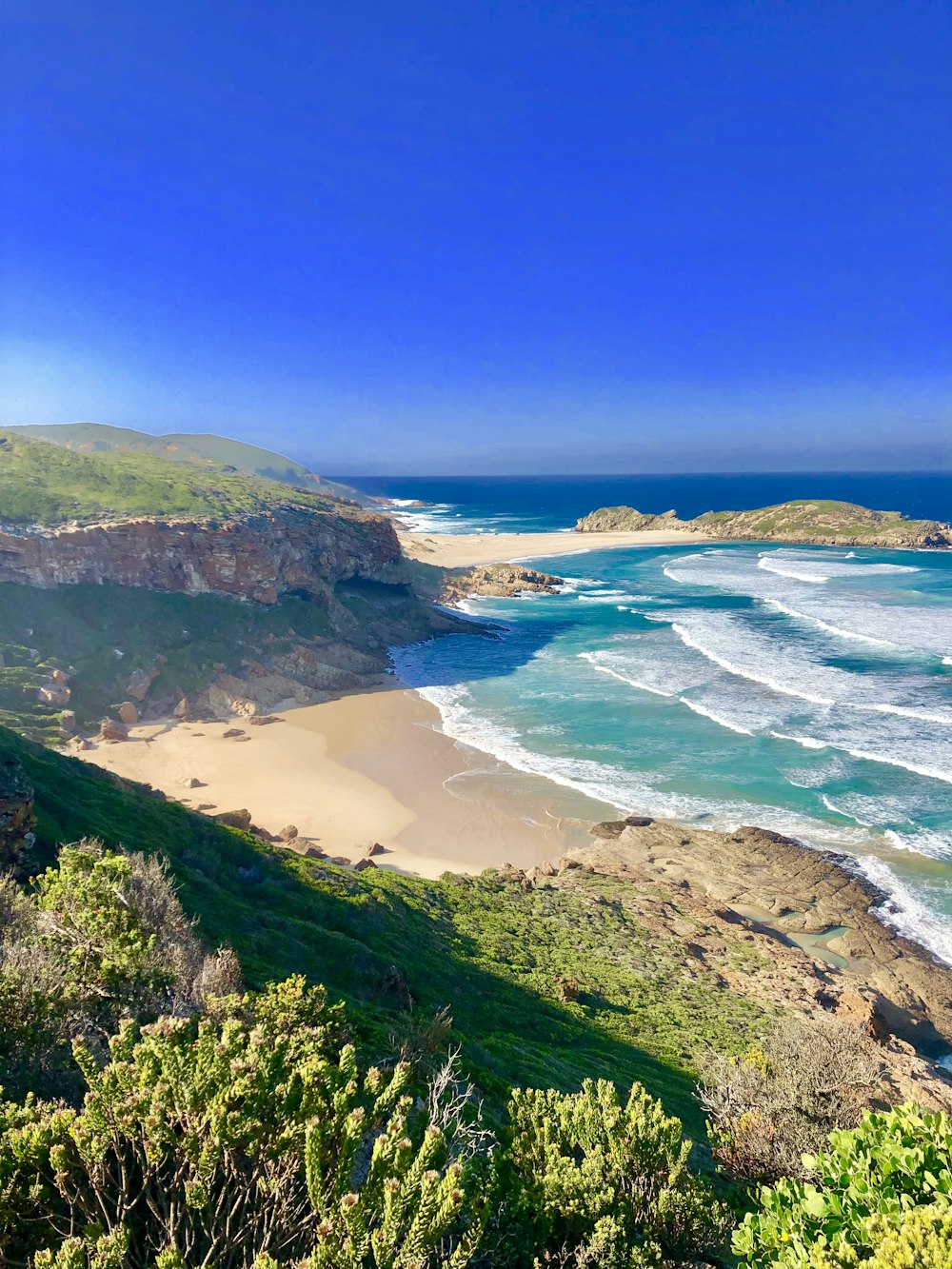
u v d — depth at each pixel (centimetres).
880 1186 784
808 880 3997
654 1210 1055
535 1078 2116
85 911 1370
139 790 4331
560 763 5544
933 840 4300
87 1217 769
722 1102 1745
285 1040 1024
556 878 4212
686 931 3678
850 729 5906
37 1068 1116
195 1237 799
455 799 5078
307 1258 698
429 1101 1257
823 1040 1812
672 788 5081
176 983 1505
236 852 3522
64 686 6069
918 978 3275
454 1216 731
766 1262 801
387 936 3120
